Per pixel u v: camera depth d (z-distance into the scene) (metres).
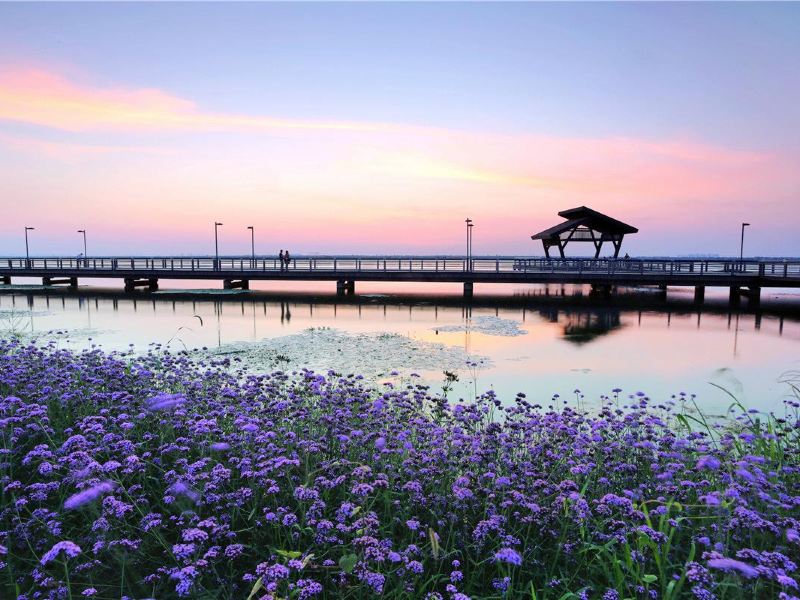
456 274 26.53
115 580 2.74
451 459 4.05
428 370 10.77
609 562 2.89
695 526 3.25
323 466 3.68
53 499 3.49
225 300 25.62
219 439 4.08
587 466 3.98
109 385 5.78
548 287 34.12
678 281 24.83
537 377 10.28
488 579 2.86
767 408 8.09
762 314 20.81
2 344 9.10
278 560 2.75
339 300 25.91
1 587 2.64
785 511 3.30
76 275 30.58
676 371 10.98
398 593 2.52
